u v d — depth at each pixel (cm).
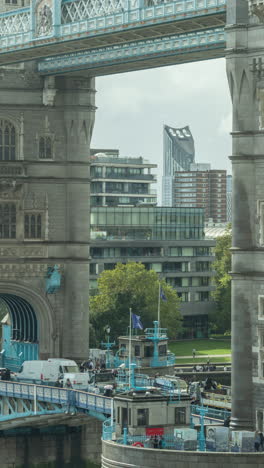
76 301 16325
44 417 14350
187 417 11881
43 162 16238
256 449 11350
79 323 16362
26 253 16188
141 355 16738
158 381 13812
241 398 12225
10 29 14700
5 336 17612
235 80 12169
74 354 16338
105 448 11656
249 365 12225
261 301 12138
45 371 15312
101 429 14600
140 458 11300
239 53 12119
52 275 16238
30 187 16238
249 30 12100
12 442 14625
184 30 13112
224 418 12656
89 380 14862
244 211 12219
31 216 16212
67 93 16262
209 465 11062
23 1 16300
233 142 12256
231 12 12131
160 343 16875
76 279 16325
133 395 11800
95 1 13538
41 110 16250
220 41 13875
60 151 16312
